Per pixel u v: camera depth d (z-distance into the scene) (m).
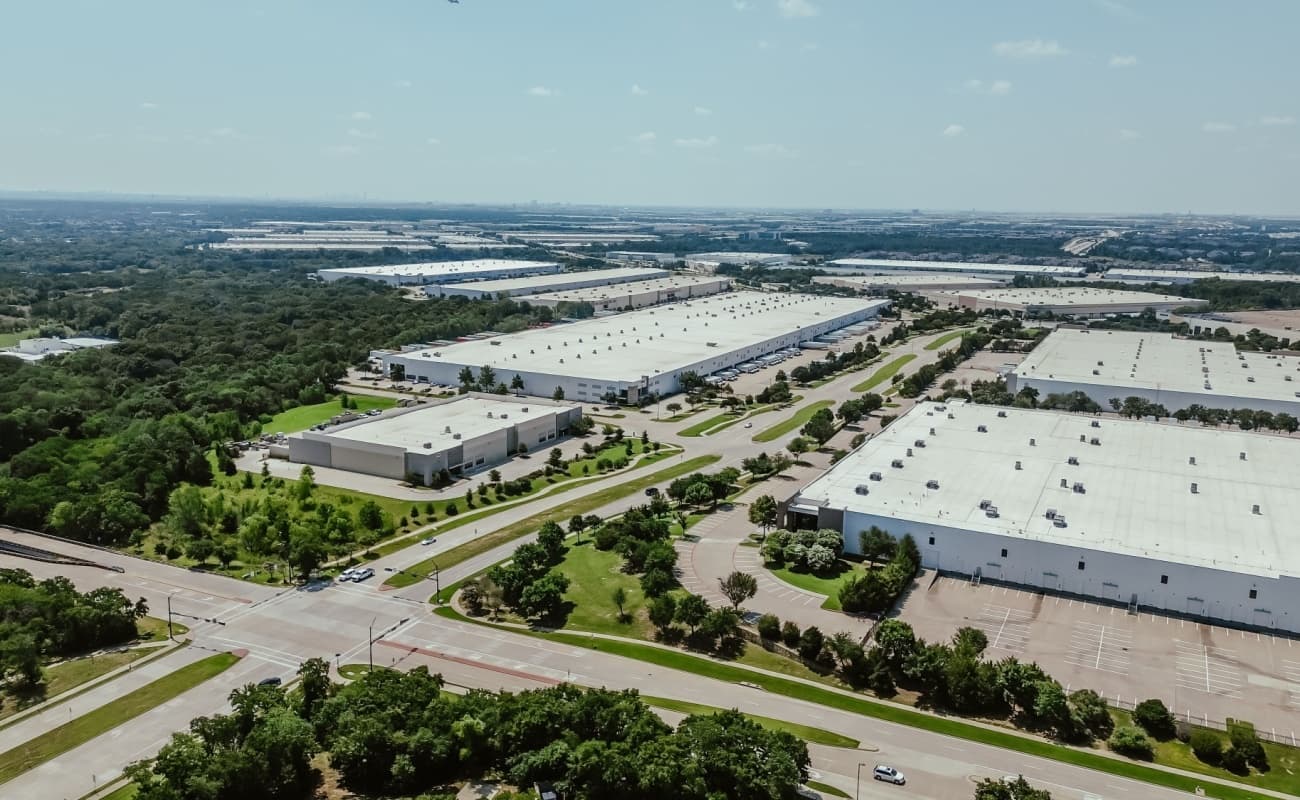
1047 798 83.38
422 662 118.00
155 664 117.56
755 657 120.25
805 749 92.06
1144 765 97.56
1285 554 135.00
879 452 187.25
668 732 94.25
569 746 91.00
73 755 97.88
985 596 138.00
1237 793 92.69
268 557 154.88
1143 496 159.88
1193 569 130.75
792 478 197.38
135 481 178.62
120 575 147.12
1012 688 106.88
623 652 121.38
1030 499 158.62
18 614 122.12
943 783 93.69
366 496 182.62
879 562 149.62
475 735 93.81
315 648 121.94
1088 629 127.44
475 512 176.00
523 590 131.62
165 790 82.88
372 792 91.69
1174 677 114.94
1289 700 109.75
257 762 88.00
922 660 111.50
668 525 164.50
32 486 173.75
